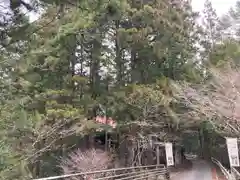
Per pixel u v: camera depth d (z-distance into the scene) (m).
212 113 16.75
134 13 19.88
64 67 18.83
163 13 20.73
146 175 15.41
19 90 15.71
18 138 13.54
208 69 21.39
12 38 5.29
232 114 14.89
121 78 21.11
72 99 17.72
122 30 19.11
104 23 17.34
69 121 15.75
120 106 18.47
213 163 30.92
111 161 18.84
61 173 16.34
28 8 5.29
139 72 21.22
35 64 16.88
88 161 16.14
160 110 19.66
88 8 5.69
